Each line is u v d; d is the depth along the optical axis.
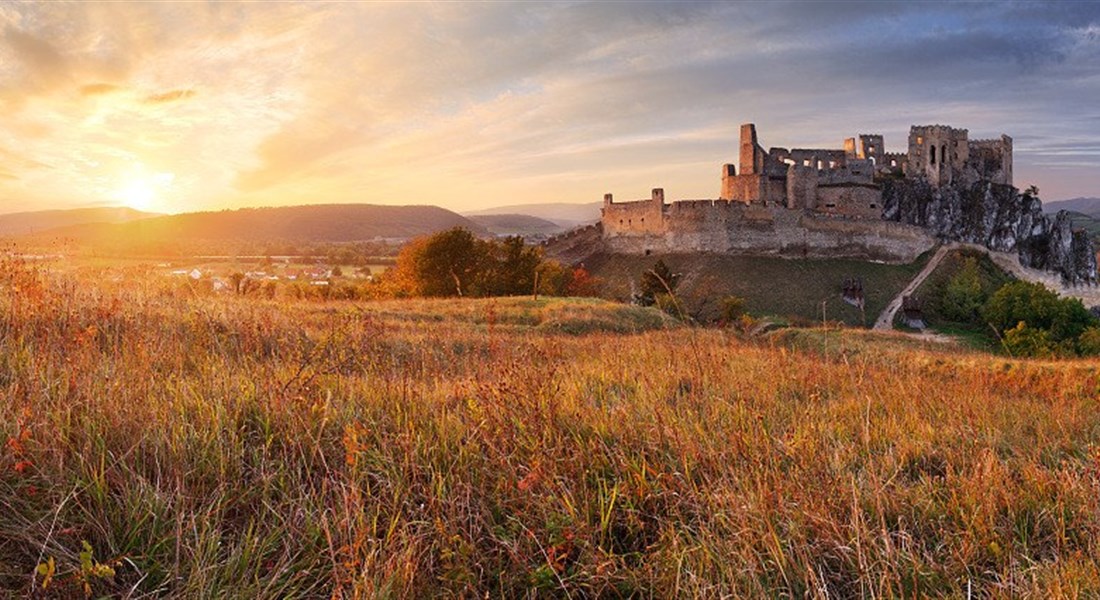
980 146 114.38
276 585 3.28
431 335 10.17
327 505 3.89
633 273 86.50
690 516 4.19
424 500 4.04
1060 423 6.54
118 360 5.73
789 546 3.71
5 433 3.83
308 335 9.07
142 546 3.36
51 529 3.13
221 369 5.88
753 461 4.74
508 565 3.66
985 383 10.20
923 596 3.39
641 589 3.47
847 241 92.12
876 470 4.99
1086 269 104.69
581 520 3.96
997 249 100.94
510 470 4.32
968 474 4.99
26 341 6.18
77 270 12.08
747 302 75.69
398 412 5.07
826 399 7.71
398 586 3.25
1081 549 3.95
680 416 5.85
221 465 3.92
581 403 5.94
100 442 3.97
